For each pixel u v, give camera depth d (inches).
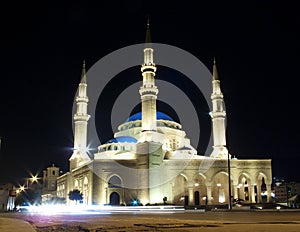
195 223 774.5
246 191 4370.1
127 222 855.1
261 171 3978.8
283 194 5969.5
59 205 3986.2
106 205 3398.1
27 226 735.7
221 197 3882.9
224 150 4020.7
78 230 659.4
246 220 908.0
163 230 598.5
